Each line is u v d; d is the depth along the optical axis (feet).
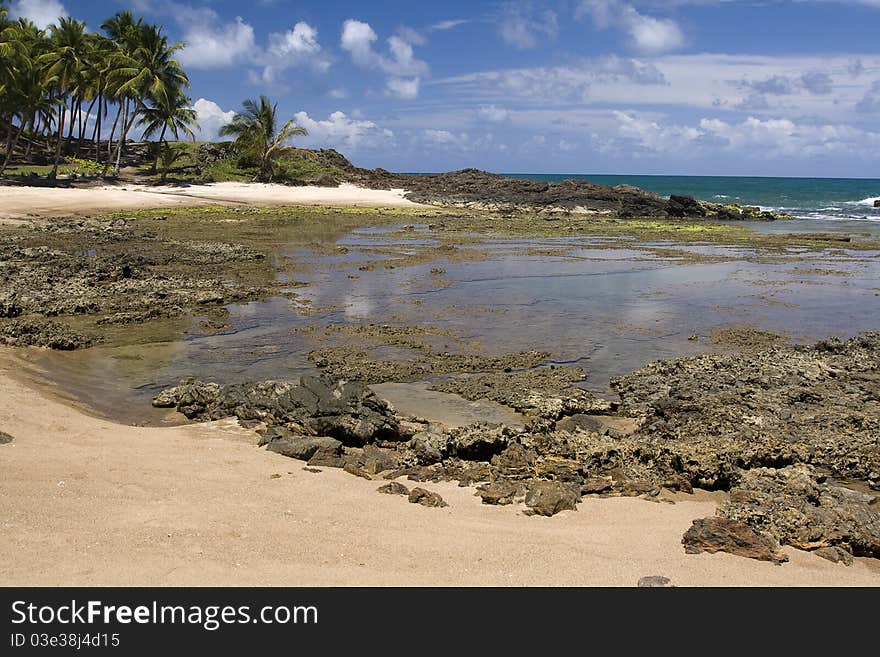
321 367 44.11
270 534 19.97
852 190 401.08
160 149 206.69
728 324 58.59
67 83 162.81
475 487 25.88
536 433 31.32
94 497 21.85
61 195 142.51
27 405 32.27
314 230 125.39
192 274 75.31
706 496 26.37
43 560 17.80
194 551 18.71
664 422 34.37
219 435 30.55
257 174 200.03
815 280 82.69
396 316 58.90
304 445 28.35
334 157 237.66
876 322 60.44
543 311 62.18
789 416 35.14
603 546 20.35
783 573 19.13
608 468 28.19
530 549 19.89
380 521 21.50
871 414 35.12
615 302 67.05
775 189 410.72
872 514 23.17
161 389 38.99
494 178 225.97
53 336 47.06
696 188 422.00
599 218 172.96
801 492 24.94
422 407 37.19
